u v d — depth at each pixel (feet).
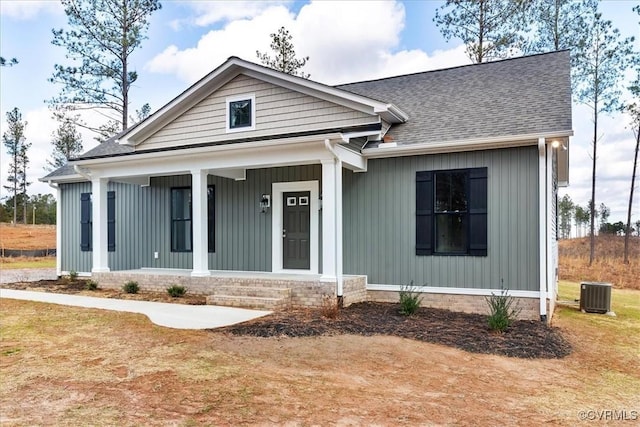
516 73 35.22
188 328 22.38
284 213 34.40
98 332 21.77
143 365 16.80
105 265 36.52
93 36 65.92
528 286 26.07
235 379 15.37
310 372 16.30
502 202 26.78
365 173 30.58
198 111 36.32
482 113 29.91
